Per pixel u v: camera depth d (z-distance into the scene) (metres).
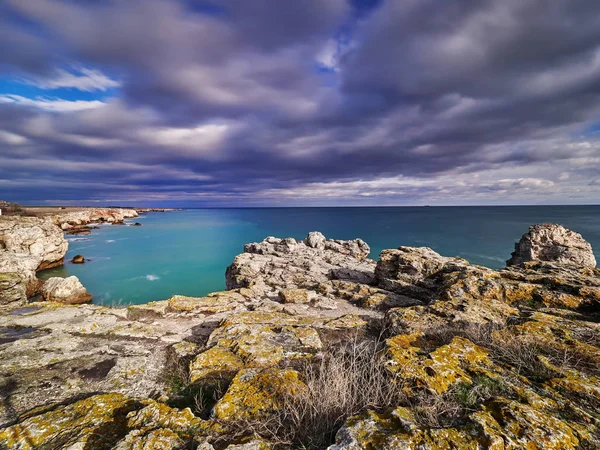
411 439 2.92
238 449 3.12
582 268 10.66
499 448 2.76
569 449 2.79
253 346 6.45
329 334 8.06
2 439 3.53
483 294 8.88
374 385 4.11
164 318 9.80
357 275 17.45
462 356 4.79
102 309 9.57
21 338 7.14
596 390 3.66
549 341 5.21
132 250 51.19
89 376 5.58
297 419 3.67
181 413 3.90
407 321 7.46
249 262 19.86
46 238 35.31
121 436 3.54
